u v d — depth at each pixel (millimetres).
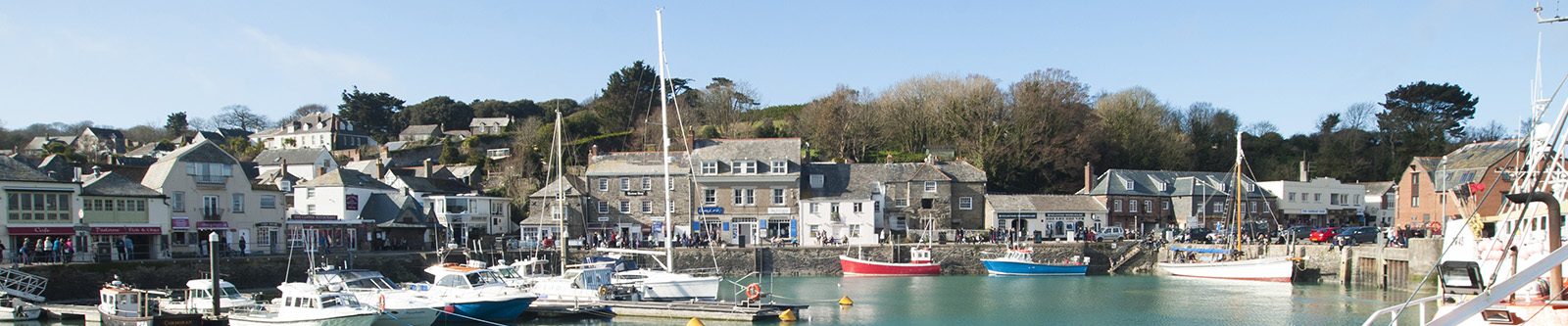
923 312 43500
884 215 78750
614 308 39344
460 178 96312
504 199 82000
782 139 80062
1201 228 76500
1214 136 113312
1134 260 68500
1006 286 56906
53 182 49594
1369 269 56094
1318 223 93688
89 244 50812
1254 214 89875
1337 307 44688
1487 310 17266
